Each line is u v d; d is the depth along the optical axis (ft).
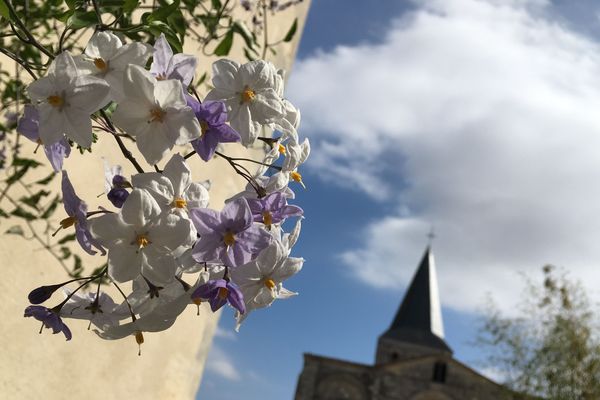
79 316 3.20
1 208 7.07
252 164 10.89
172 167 3.03
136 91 2.82
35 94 2.82
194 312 10.03
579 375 48.34
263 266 3.19
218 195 10.07
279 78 3.28
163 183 2.97
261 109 3.20
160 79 3.09
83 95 2.80
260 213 3.27
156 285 2.98
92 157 8.28
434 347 177.58
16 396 7.37
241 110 3.19
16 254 7.46
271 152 3.47
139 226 2.80
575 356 48.55
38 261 7.70
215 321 10.74
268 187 3.37
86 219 2.95
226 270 3.07
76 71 2.82
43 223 7.79
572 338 48.65
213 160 9.90
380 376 154.71
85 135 2.80
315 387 153.79
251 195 3.42
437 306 187.01
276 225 3.38
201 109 3.02
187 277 8.32
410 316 184.34
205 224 3.00
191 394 10.23
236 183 10.53
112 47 2.96
